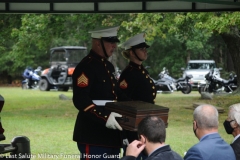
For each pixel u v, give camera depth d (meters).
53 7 18.86
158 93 57.97
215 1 14.50
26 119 30.20
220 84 54.38
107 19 43.38
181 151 20.05
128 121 10.76
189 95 53.41
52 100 45.25
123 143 12.83
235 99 42.25
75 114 33.25
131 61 13.83
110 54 12.26
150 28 42.25
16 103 42.16
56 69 63.62
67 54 65.12
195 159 9.52
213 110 9.77
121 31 45.47
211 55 89.25
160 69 86.38
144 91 13.60
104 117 11.20
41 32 43.16
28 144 9.72
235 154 10.12
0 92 60.66
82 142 12.12
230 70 81.81
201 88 56.25
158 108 10.82
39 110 35.91
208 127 9.69
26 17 41.91
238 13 32.06
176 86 57.72
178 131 25.52
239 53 44.28
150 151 8.57
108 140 12.09
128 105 11.04
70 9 18.95
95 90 11.98
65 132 24.94
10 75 92.06
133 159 8.54
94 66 11.99
